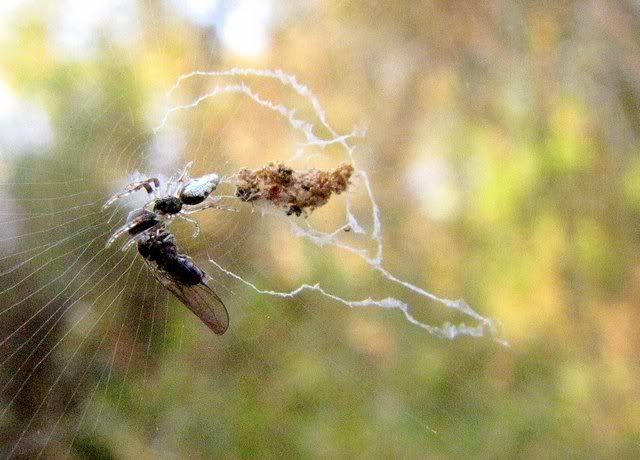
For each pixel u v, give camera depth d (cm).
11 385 12
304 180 11
